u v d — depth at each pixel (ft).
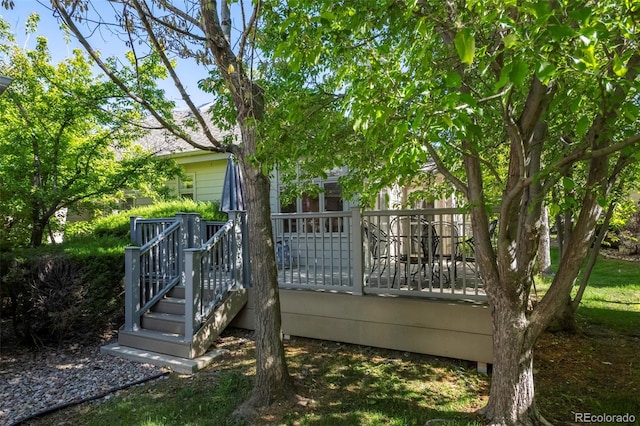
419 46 8.06
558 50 6.01
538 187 9.80
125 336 17.66
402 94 7.61
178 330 17.28
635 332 18.38
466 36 5.51
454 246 15.06
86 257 18.92
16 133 25.44
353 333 16.67
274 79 14.02
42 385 14.06
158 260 19.83
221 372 14.66
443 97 6.88
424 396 12.26
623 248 40.81
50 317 17.84
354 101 7.77
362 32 8.50
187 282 16.28
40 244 26.71
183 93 11.28
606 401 11.56
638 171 15.53
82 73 25.49
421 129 6.95
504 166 17.58
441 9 7.52
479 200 10.03
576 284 29.04
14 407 12.38
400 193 25.09
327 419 10.85
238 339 18.26
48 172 27.09
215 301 17.70
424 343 15.16
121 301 20.57
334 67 10.71
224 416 11.17
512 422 9.72
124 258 20.24
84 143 27.27
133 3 10.76
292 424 10.64
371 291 16.53
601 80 6.45
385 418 10.90
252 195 11.97
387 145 8.92
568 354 15.65
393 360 15.19
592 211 9.03
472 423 10.09
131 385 13.76
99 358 16.74
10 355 17.39
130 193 35.83
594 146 8.67
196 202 34.73
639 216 38.78
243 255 19.61
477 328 14.16
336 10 8.40
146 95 24.80
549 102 8.55
